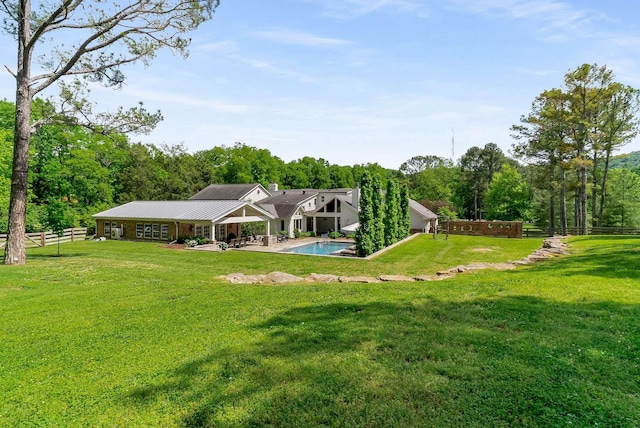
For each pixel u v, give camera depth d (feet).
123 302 25.26
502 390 11.59
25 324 20.40
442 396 11.40
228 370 13.79
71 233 89.66
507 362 13.44
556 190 98.53
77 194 104.68
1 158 76.33
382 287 28.07
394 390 11.87
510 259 60.49
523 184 147.64
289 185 211.61
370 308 21.30
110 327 19.63
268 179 197.77
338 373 13.14
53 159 99.91
